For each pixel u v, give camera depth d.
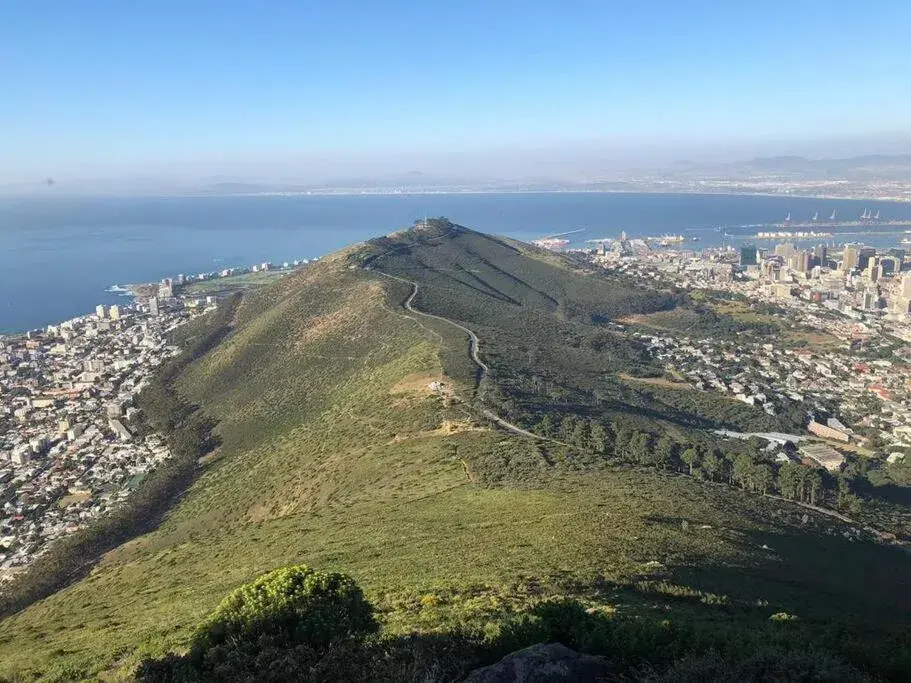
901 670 15.62
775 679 14.52
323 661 16.50
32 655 29.98
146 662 18.73
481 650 16.86
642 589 26.44
